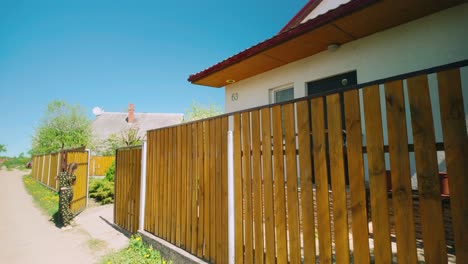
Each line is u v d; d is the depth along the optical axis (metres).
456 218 1.53
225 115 3.27
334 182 2.12
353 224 1.99
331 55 5.09
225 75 6.68
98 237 5.60
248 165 2.91
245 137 2.97
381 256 1.82
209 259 3.35
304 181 2.34
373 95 1.92
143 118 34.03
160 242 4.22
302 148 2.37
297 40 4.67
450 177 1.56
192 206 3.75
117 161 6.58
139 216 5.11
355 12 3.73
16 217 7.72
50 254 4.69
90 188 10.84
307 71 5.50
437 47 3.79
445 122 1.59
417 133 1.70
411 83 1.74
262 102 6.46
